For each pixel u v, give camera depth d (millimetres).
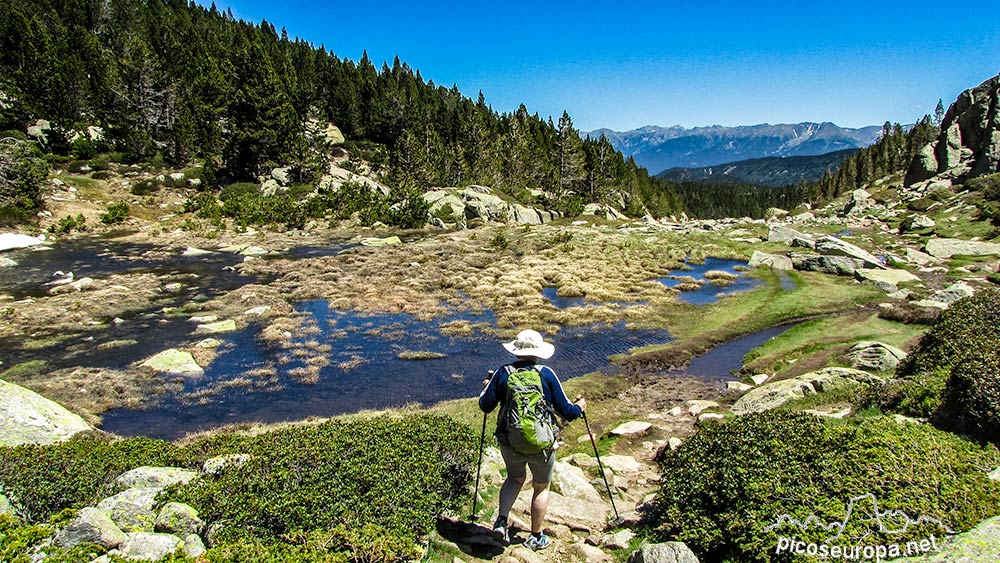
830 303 33031
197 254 52531
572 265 48406
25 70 89438
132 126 92812
